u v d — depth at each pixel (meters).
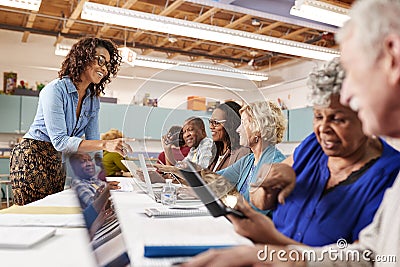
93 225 0.79
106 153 2.06
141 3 5.34
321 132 0.66
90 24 6.07
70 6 5.55
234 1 3.40
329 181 0.64
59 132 1.95
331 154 0.65
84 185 0.82
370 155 0.61
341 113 0.63
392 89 0.42
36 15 5.48
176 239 0.57
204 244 0.53
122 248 0.60
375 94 0.43
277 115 0.84
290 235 0.62
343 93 0.48
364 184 0.59
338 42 0.47
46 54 6.98
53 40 7.02
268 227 0.60
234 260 0.47
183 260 0.49
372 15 0.42
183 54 7.33
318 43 6.51
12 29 6.17
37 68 6.90
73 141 1.88
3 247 0.69
